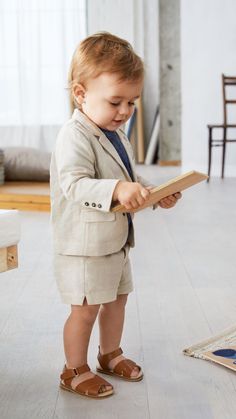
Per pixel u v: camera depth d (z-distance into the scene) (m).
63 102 8.52
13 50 8.44
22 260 2.97
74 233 1.48
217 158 6.77
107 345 1.65
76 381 1.55
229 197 5.03
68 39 8.43
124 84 1.37
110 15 8.42
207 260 2.97
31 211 4.37
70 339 1.54
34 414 1.45
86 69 1.39
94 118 1.44
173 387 1.59
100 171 1.47
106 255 1.49
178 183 1.32
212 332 1.99
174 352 1.82
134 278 2.64
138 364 1.74
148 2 8.39
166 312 2.19
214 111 6.75
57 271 1.53
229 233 3.62
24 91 8.48
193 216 4.20
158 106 8.35
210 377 1.65
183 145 6.95
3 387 1.59
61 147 1.45
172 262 2.93
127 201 1.34
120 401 1.51
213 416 1.44
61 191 1.49
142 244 3.34
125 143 1.58
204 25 6.66
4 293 2.44
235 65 6.61
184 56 6.81
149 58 8.51
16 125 8.59
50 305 2.27
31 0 8.31
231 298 2.35
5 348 1.86
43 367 1.71
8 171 5.00
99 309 1.65
